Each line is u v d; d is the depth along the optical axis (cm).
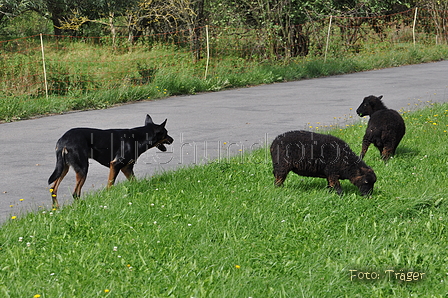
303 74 1981
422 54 2475
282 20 2172
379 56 2353
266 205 579
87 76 1605
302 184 669
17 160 853
